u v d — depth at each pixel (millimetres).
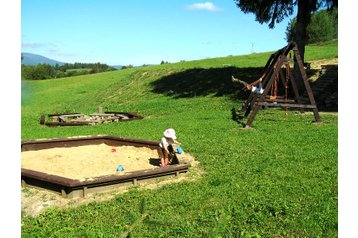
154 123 20406
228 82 34031
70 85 54938
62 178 8258
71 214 7164
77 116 26641
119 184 8664
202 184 8641
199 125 18422
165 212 6840
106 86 48094
